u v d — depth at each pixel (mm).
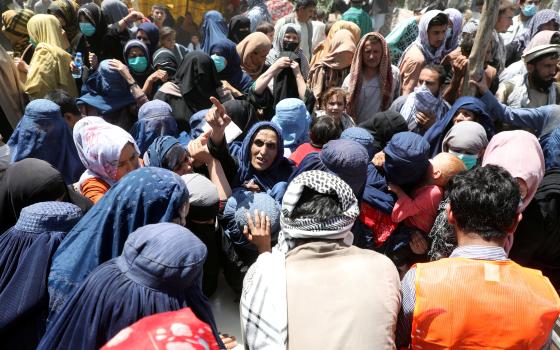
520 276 1483
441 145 3078
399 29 5570
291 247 1579
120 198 1757
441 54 4707
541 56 3943
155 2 8781
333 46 4566
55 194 2143
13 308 1674
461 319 1440
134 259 1458
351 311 1363
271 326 1379
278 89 4219
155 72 4523
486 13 3236
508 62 5926
